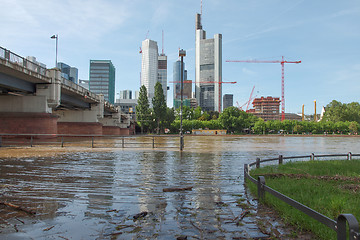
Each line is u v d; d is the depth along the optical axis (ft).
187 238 12.14
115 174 29.48
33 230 12.98
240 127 384.06
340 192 18.99
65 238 12.07
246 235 12.49
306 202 15.99
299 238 11.99
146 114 299.17
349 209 14.28
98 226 13.58
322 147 93.50
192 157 48.91
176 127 374.63
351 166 32.55
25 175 28.17
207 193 20.97
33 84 99.45
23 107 99.76
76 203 17.80
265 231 12.81
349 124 412.98
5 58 71.15
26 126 97.76
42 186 22.90
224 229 13.24
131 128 323.98
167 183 24.93
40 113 97.96
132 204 17.71
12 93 96.22
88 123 166.81
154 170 32.73
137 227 13.50
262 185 17.84
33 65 86.99
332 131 422.82
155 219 14.71
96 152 56.34
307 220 13.25
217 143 112.37
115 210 16.31
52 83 99.86
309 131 423.64
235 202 18.20
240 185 24.14
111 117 234.58
